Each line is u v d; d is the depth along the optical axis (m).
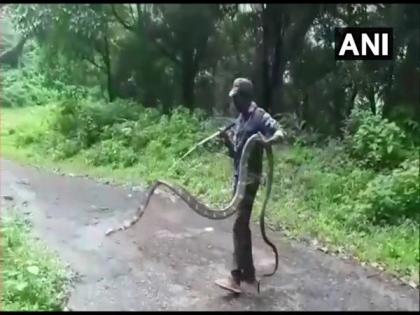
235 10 15.48
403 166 8.80
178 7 15.71
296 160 10.67
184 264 6.91
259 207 8.96
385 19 12.28
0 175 12.66
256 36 15.47
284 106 14.95
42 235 8.01
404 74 12.22
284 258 7.05
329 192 9.02
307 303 5.76
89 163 13.65
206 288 6.14
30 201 10.12
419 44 11.82
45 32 16.47
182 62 16.95
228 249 7.49
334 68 13.73
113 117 15.39
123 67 17.47
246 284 6.01
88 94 18.67
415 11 11.83
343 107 13.87
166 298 5.88
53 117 17.11
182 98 17.06
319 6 13.53
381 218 7.99
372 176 9.16
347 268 6.72
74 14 15.89
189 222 8.77
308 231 7.96
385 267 6.69
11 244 6.98
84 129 15.14
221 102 16.70
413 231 7.49
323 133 13.62
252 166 5.74
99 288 6.11
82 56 17.42
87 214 9.24
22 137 16.67
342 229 7.89
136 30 16.98
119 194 10.74
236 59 16.14
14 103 22.73
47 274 6.15
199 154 12.49
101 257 7.13
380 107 13.23
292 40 14.58
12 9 17.11
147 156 13.06
